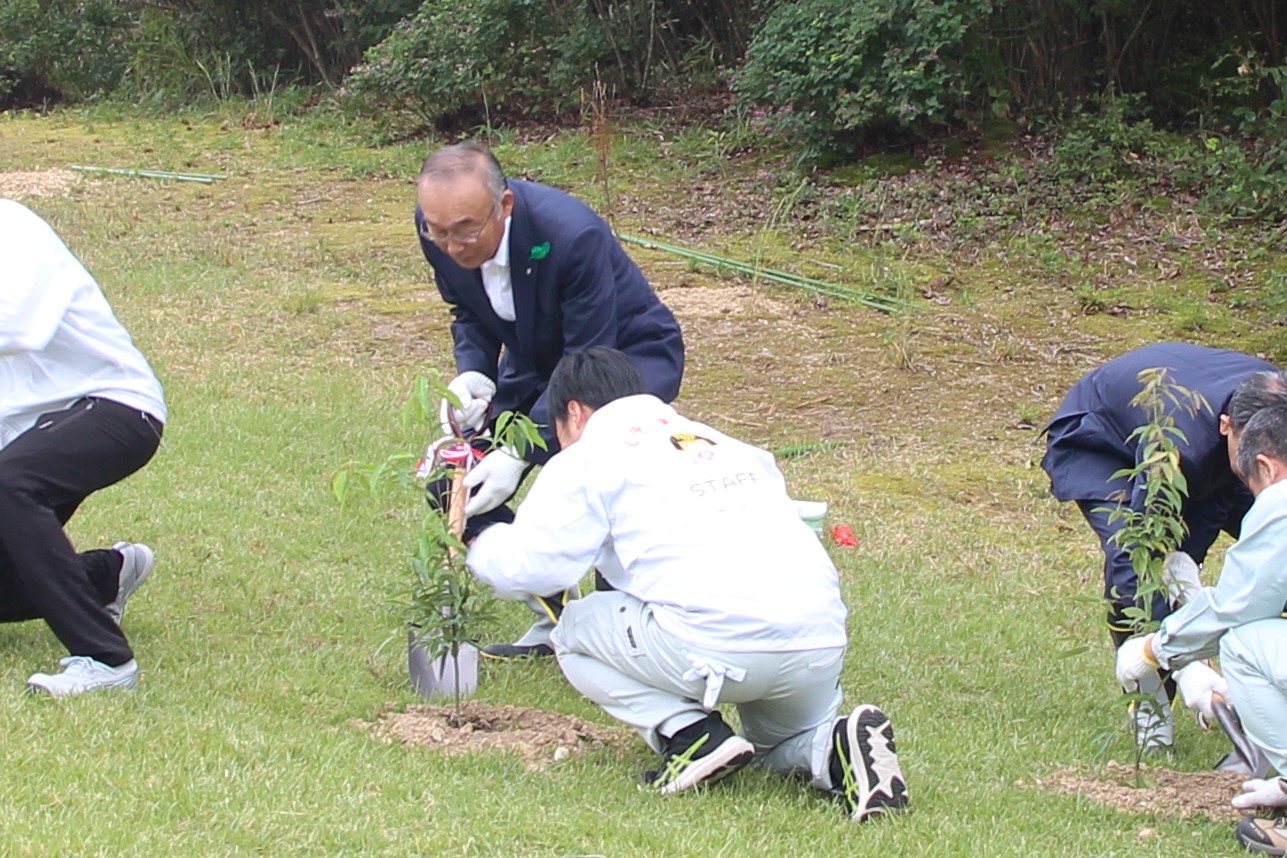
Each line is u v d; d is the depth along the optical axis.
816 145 16.22
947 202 15.30
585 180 17.02
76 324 5.25
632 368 4.91
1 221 5.10
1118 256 14.16
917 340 12.14
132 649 5.83
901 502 8.91
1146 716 5.51
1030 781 5.21
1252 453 4.66
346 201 16.28
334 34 23.20
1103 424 5.63
